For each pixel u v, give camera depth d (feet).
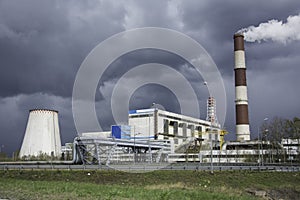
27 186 114.21
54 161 299.58
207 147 428.97
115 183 177.99
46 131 349.00
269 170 225.76
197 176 190.19
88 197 85.92
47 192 96.07
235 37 480.23
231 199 101.35
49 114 354.95
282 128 426.10
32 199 82.02
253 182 187.83
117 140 294.87
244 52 478.59
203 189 143.84
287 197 167.43
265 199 141.79
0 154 447.01
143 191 104.17
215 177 189.16
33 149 343.87
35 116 350.84
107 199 82.12
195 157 408.46
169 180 181.57
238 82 472.03
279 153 404.16
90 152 286.46
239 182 183.73
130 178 188.55
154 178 186.60
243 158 398.21
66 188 106.83
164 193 91.45
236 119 469.57
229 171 205.67
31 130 349.61
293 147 419.33
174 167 213.05
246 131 460.96
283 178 208.13
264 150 412.36
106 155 305.53
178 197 92.68
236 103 471.62
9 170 234.99
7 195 89.56
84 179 192.85
